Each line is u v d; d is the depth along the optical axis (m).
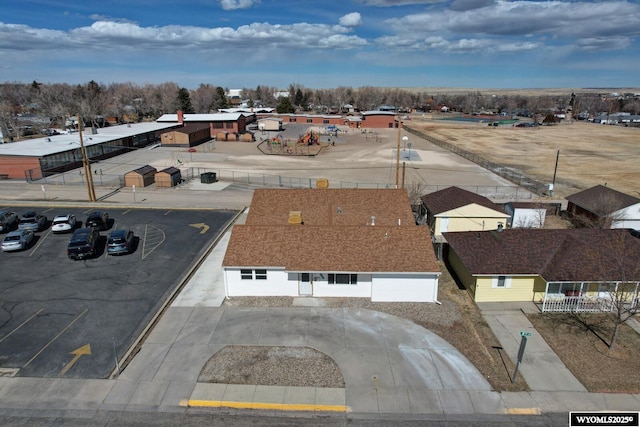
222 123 106.19
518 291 26.56
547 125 147.62
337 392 18.78
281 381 19.44
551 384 19.38
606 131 128.00
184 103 162.00
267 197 36.06
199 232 38.66
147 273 30.33
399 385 19.20
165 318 24.59
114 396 18.62
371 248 27.19
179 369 20.28
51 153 61.34
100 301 26.47
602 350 21.89
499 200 51.22
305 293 27.05
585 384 19.39
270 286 26.94
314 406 17.98
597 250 26.58
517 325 24.16
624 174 66.88
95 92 172.62
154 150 84.81
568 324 24.28
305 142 93.19
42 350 21.67
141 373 20.02
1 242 36.03
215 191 54.06
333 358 21.02
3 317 24.61
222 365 20.52
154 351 21.59
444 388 19.06
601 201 40.97
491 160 78.94
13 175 59.09
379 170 68.25
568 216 44.59
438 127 139.00
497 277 26.27
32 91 197.25
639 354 21.56
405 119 167.38
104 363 20.72
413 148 91.88
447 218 37.84
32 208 45.75
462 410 17.86
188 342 22.34
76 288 28.08
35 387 19.14
